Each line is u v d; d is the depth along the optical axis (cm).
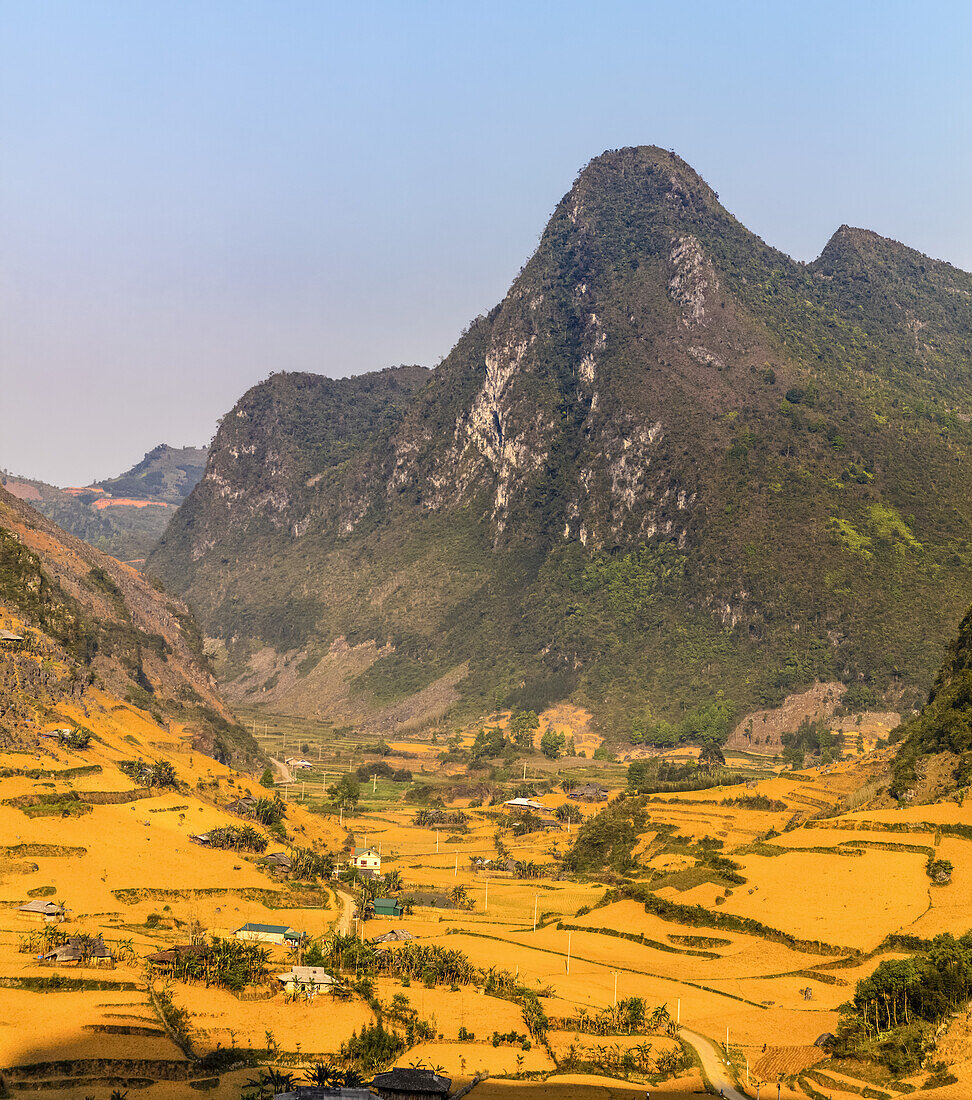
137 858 15138
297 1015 10688
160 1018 10088
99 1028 9662
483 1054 10075
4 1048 9125
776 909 14575
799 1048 10475
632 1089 9350
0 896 13212
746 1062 10131
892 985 10931
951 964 11050
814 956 13325
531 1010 10931
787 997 12175
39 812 15550
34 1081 8644
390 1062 9688
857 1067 9906
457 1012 11119
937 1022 10500
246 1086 8781
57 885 13738
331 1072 8931
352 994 11388
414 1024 10556
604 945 14338
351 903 15825
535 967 13112
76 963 11331
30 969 11031
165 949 11906
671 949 14038
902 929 13425
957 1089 8906
